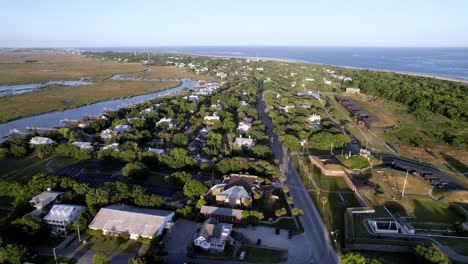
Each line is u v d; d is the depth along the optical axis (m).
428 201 134.00
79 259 97.75
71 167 165.38
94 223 110.62
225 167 156.88
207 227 107.62
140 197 124.00
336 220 123.19
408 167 169.75
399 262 99.56
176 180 144.62
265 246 106.75
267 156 176.75
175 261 98.06
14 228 103.62
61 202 121.25
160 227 109.06
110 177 154.25
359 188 143.38
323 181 155.75
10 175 154.25
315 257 102.12
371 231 112.81
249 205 128.62
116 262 96.50
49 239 107.56
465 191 138.50
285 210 125.06
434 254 93.50
